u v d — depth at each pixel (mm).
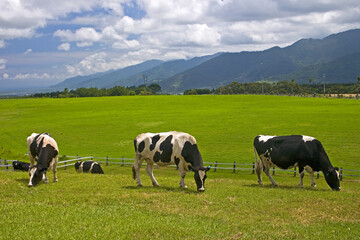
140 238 8984
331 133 46938
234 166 32969
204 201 13258
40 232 9094
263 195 14953
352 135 45250
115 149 44906
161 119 66062
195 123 60125
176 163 15930
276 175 30859
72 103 101000
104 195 13594
